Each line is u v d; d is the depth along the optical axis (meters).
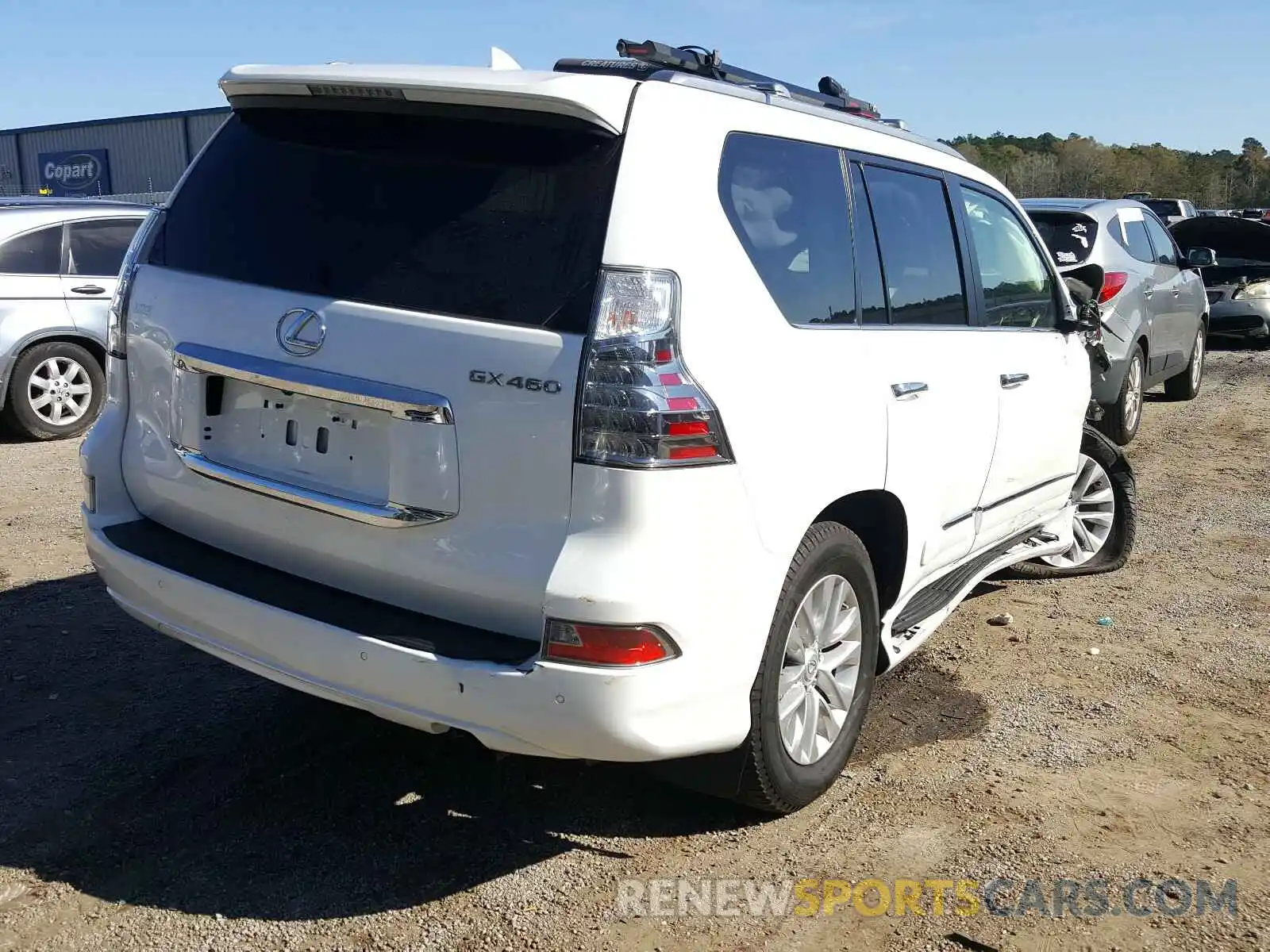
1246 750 3.99
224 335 3.18
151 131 41.38
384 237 3.00
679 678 2.80
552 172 2.85
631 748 2.77
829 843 3.35
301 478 3.10
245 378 3.12
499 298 2.81
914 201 4.06
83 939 2.82
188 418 3.31
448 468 2.83
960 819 3.50
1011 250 4.84
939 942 2.90
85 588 5.39
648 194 2.81
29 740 3.85
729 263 3.00
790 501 3.09
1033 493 5.01
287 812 3.45
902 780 3.74
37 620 4.97
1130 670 4.73
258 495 3.17
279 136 3.28
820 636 3.46
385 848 3.28
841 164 3.65
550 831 3.39
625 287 2.72
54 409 9.18
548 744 2.76
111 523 3.52
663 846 3.33
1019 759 3.90
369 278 2.98
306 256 3.10
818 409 3.21
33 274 8.96
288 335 3.04
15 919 2.89
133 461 3.52
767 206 3.23
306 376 3.00
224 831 3.34
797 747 3.39
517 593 2.77
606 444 2.68
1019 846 3.34
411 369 2.86
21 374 8.93
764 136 3.29
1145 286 9.49
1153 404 11.91
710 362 2.85
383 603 3.01
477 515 2.81
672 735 2.83
